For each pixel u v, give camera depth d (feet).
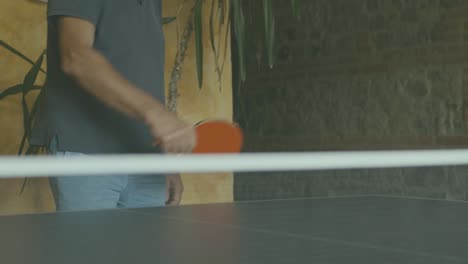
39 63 10.21
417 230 4.42
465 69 22.70
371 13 25.44
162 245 3.80
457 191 23.07
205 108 12.28
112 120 7.15
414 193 24.30
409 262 3.21
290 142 28.37
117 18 7.20
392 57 24.81
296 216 5.27
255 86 29.48
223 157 3.63
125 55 7.23
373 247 3.68
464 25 22.63
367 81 25.67
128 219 5.08
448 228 4.54
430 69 23.70
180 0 12.04
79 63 6.41
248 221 4.94
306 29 27.61
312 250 3.59
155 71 7.52
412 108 24.27
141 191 7.72
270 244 3.81
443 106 23.34
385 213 5.48
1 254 3.54
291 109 28.27
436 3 23.39
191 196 12.09
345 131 26.45
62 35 6.59
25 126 10.06
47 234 4.29
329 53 26.91
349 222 4.88
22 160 3.05
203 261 3.27
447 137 23.24
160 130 6.16
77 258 3.41
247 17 29.50
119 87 6.28
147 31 7.45
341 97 26.53
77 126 7.09
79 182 7.11
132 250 3.63
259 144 29.45
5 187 10.59
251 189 27.14
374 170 25.39
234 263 3.22
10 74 10.66
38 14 10.91
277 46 28.71
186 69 12.10
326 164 3.94
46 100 7.23
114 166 3.25
